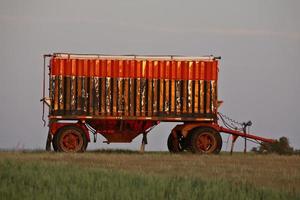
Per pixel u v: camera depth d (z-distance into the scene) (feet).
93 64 328.70
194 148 330.95
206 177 222.89
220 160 291.17
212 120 334.44
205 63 334.24
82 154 299.38
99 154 303.89
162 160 283.38
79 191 182.39
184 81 332.80
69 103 326.85
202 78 334.03
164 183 196.85
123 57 329.93
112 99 329.11
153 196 180.04
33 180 197.26
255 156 317.01
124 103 329.72
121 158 286.46
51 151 321.52
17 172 210.18
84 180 196.95
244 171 249.96
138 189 187.83
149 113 330.95
